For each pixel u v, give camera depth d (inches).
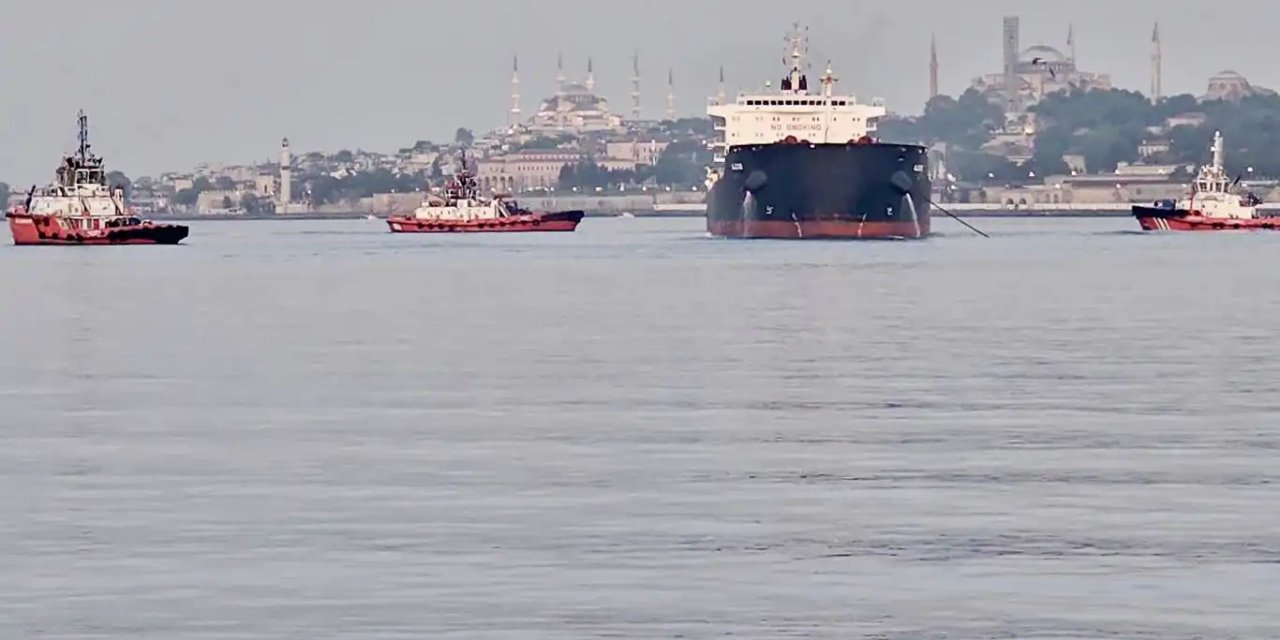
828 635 3538.4
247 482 5118.1
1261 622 3597.4
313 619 3666.3
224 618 3676.2
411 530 4453.7
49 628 3617.1
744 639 3518.7
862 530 4439.0
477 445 5762.8
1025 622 3612.2
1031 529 4434.1
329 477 5187.0
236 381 7534.5
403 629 3595.0
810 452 5605.3
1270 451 5575.8
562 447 5718.5
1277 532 4384.8
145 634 3577.8
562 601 3782.0
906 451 5615.2
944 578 3951.8
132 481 5142.7
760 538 4352.9
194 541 4343.0
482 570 4042.8
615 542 4315.9
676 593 3843.5
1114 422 6210.6
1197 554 4153.5
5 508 4751.5
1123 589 3846.0
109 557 4183.1
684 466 5359.3
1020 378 7490.2
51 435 6018.7
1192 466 5310.0
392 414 6496.1
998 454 5546.3
